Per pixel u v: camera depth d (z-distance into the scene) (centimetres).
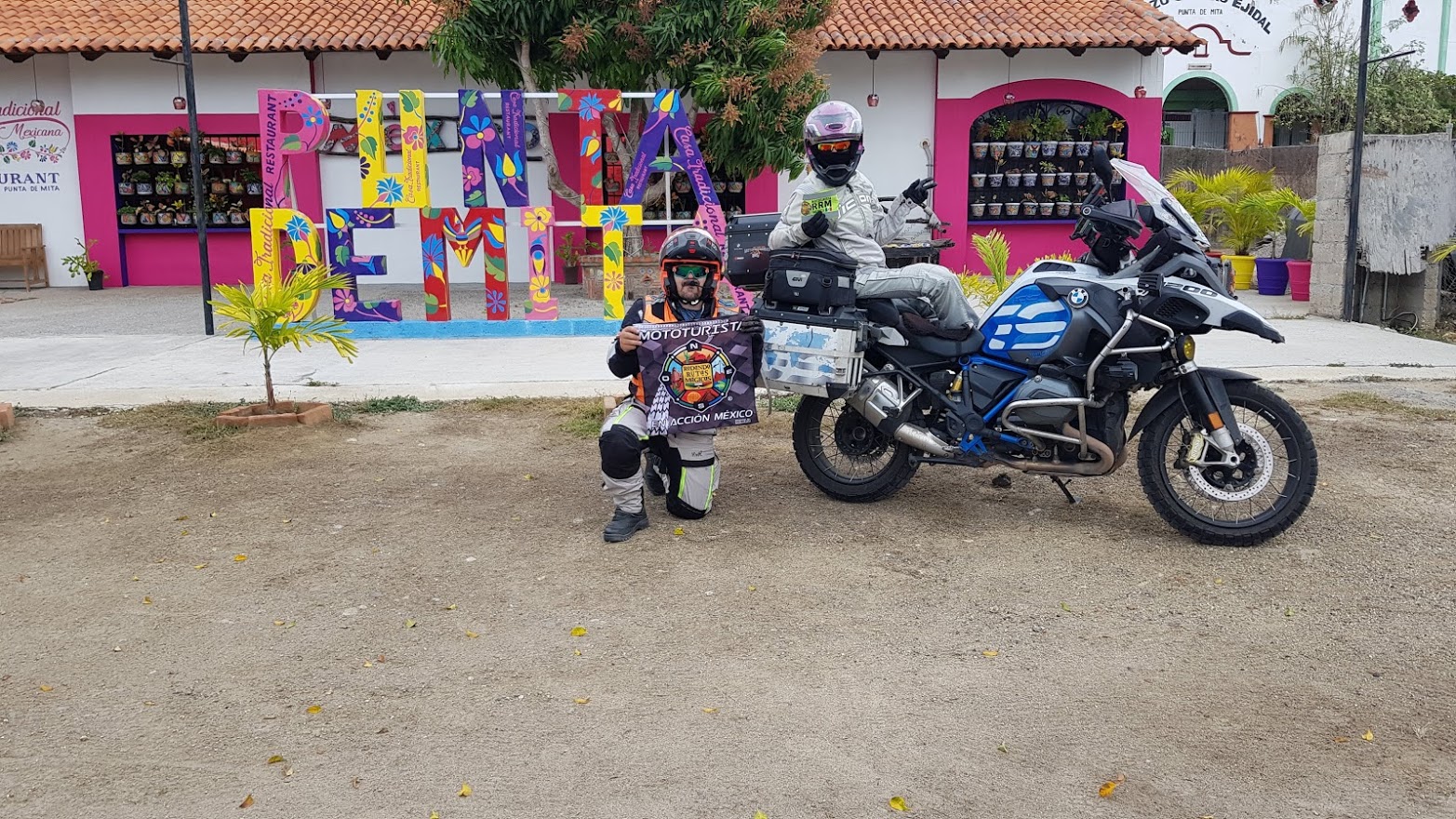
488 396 838
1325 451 662
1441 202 1138
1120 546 507
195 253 1777
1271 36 2489
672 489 545
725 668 392
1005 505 570
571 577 479
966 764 329
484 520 558
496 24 1406
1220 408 488
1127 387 501
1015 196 1809
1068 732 346
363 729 354
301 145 1080
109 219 1738
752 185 1744
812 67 1453
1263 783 317
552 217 1112
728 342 520
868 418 545
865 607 443
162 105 1697
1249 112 2517
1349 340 1048
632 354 530
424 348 1044
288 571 490
